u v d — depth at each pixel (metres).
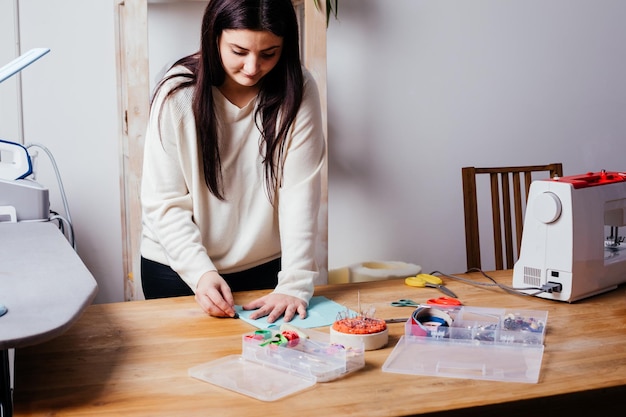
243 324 1.40
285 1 1.44
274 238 1.74
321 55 2.59
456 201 3.36
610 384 1.09
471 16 3.25
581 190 1.58
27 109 2.79
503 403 1.02
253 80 1.49
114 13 2.80
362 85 3.13
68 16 2.79
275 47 1.46
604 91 3.54
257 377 1.10
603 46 3.51
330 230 3.19
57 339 1.29
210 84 1.53
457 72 3.27
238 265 1.69
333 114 3.11
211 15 1.44
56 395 1.04
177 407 1.00
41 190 1.87
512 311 1.42
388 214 3.26
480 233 3.41
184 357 1.20
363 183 3.20
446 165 3.32
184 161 1.57
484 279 1.80
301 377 1.10
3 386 1.05
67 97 2.83
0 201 1.83
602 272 1.64
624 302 1.59
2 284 1.19
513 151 3.42
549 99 3.45
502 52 3.33
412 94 3.21
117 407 1.00
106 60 2.86
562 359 1.20
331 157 3.14
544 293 1.60
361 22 3.09
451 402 1.02
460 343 1.27
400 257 3.31
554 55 3.42
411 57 3.19
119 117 2.80
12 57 2.75
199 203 1.61
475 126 3.34
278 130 1.59
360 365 1.16
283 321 1.42
